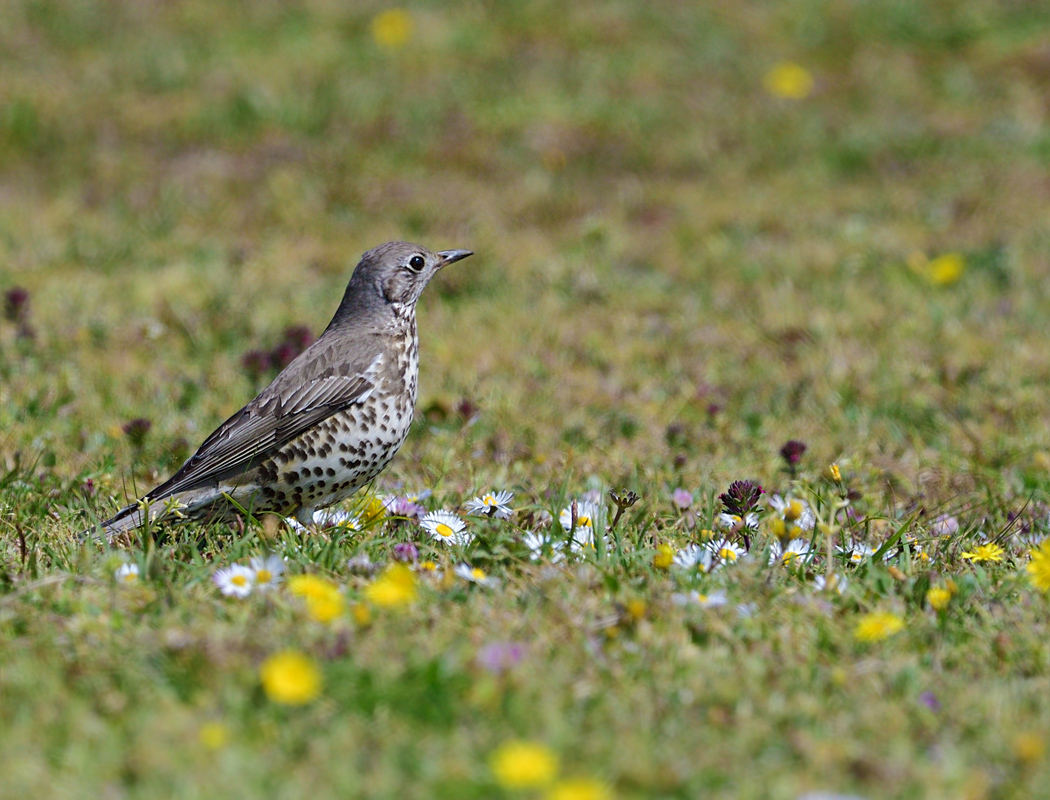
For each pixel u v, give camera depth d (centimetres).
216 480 970
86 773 562
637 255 2098
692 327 1731
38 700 621
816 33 3266
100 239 2089
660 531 952
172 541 917
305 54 3042
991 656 715
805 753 588
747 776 572
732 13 3338
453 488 1082
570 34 3209
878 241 2144
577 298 1869
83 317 1667
